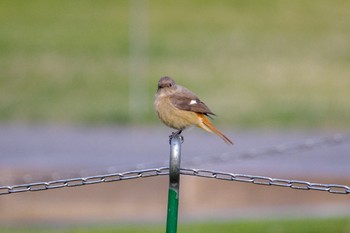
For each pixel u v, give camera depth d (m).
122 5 34.84
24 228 12.41
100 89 24.78
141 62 27.41
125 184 14.50
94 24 32.53
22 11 34.25
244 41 30.41
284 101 23.42
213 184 14.63
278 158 17.02
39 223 12.81
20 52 28.89
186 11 33.84
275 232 12.07
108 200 13.98
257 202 13.86
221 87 24.91
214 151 17.98
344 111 22.52
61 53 28.91
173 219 6.30
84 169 15.38
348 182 15.31
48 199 13.92
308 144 13.91
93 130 20.53
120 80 25.73
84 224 12.75
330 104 23.19
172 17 33.03
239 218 12.87
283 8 34.59
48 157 17.23
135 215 13.41
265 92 24.42
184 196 14.13
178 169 6.30
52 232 12.09
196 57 28.36
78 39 30.66
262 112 22.20
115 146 18.64
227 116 21.78
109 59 28.16
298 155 17.47
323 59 28.44
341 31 32.00
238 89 24.70
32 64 27.48
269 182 6.63
